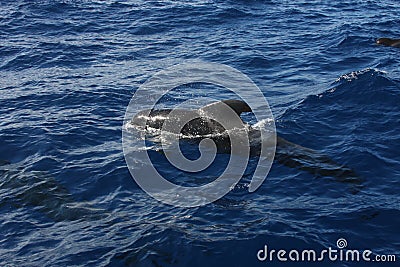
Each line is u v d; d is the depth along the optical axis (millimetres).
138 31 20453
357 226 8094
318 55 17031
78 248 7848
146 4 23734
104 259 7582
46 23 21328
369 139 10797
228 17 21781
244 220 8297
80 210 8789
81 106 13273
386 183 9250
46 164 10273
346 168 9711
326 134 11164
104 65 16781
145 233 8047
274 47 18062
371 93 12867
